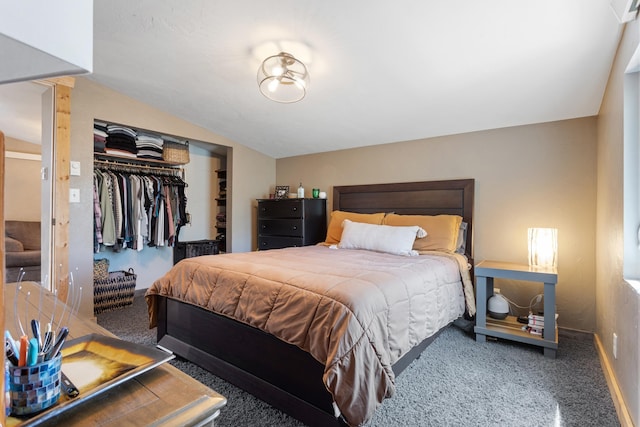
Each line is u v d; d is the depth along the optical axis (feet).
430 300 7.02
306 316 5.14
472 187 10.55
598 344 7.80
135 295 13.07
